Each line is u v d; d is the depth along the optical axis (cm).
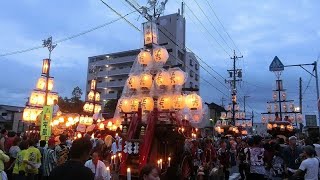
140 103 1136
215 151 1448
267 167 1083
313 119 4275
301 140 1322
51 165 1027
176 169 925
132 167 1020
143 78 1176
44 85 2164
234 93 4362
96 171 711
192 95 1186
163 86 1177
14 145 1103
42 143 1087
